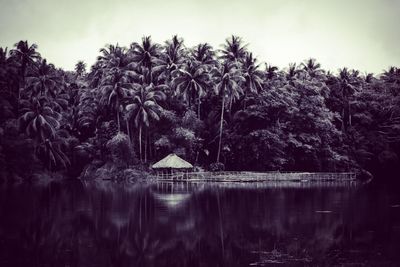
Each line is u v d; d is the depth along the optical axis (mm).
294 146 83125
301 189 62688
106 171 83250
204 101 93438
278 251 25156
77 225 33375
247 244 26953
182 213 38875
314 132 84562
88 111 91438
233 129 86562
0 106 79188
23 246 26688
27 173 78375
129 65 89812
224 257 24172
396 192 58281
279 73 99438
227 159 87688
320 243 26906
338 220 34844
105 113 91000
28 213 39188
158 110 83062
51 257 24203
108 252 25406
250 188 64625
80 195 54781
